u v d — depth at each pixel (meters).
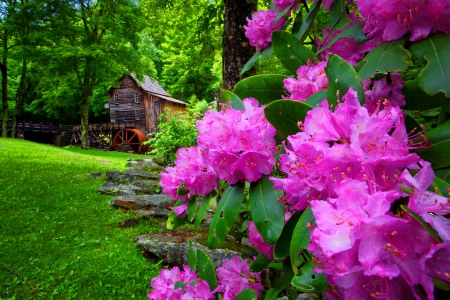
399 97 0.87
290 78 1.04
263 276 1.46
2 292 3.03
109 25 16.12
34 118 35.03
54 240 4.12
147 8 9.16
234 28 3.53
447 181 0.78
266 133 0.98
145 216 4.84
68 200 5.77
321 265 0.62
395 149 0.63
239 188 1.03
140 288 3.15
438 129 0.78
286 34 1.15
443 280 0.55
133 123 29.41
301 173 0.70
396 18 0.80
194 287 1.35
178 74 30.38
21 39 16.89
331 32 1.16
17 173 7.74
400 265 0.53
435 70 0.74
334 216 0.58
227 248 3.28
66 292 3.07
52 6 15.27
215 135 0.97
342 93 0.82
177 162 1.22
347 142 0.67
